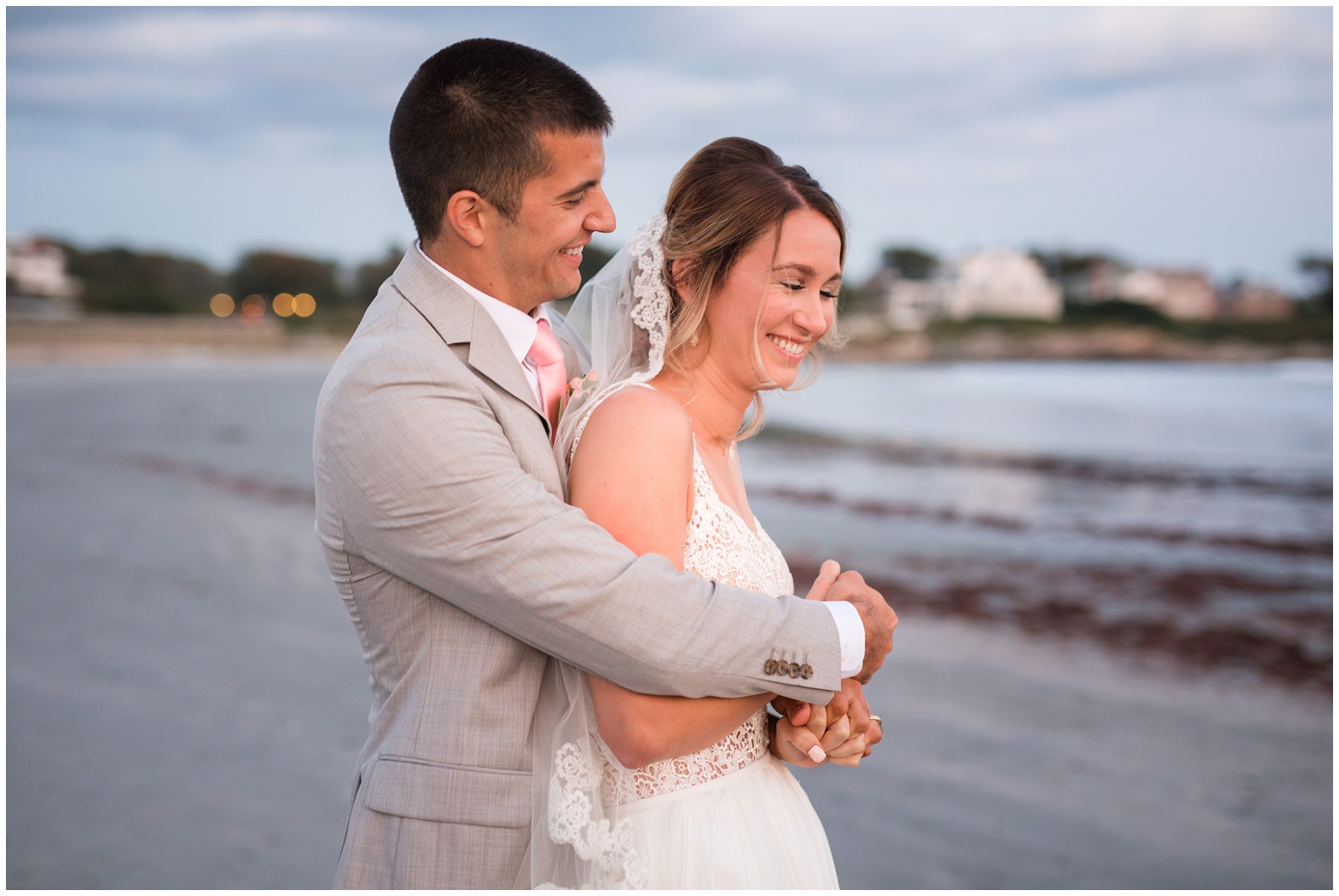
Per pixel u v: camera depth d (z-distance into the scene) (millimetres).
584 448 1432
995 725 4484
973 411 22844
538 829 1398
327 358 51250
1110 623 6215
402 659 1402
